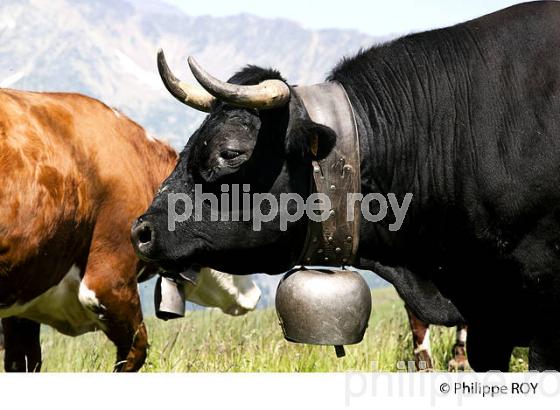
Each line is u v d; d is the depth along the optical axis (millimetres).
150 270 7770
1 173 6457
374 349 8586
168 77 5016
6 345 7684
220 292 9102
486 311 5441
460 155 5137
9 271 6598
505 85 5098
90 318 7539
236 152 4832
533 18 5227
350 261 5098
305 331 4934
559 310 5223
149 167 7727
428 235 5344
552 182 4945
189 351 8281
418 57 5324
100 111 7492
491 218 5098
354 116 5031
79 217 7023
